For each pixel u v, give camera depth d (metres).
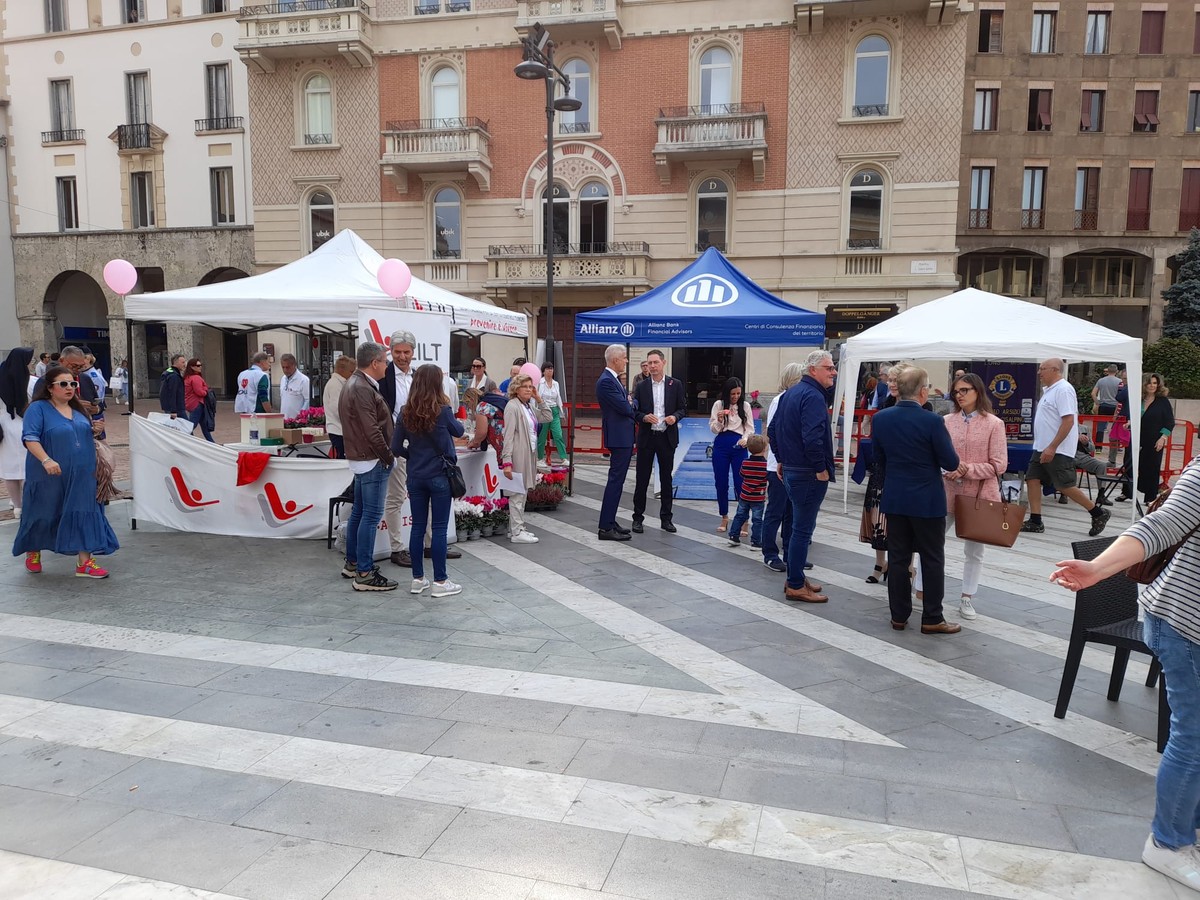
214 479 7.64
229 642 4.80
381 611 5.42
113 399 28.84
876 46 20.70
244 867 2.69
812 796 3.16
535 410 10.59
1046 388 8.48
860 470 9.30
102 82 27.34
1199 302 28.05
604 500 7.73
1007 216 30.14
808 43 20.83
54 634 4.93
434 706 3.94
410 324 7.18
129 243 27.72
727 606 5.65
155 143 26.92
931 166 20.50
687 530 8.37
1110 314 31.95
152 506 7.90
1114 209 29.86
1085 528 8.96
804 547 5.73
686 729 3.72
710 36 21.38
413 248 23.72
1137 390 8.37
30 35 27.67
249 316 7.60
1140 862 2.77
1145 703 4.12
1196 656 2.62
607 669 4.43
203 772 3.31
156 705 3.93
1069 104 29.50
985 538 5.14
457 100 23.17
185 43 26.44
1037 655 4.79
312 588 5.96
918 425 4.93
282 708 3.90
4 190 28.61
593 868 2.69
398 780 3.25
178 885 2.60
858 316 21.23
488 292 22.92
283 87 23.88
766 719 3.84
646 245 22.11
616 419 7.61
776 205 21.48
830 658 4.66
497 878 2.63
